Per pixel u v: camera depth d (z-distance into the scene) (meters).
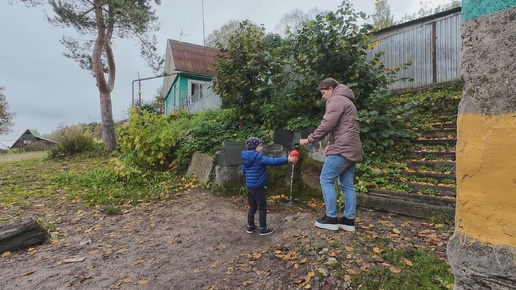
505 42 1.18
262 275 2.62
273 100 6.26
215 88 6.85
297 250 2.92
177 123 9.09
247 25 7.48
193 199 5.12
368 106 5.42
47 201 5.15
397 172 4.58
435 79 8.52
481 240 1.24
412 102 6.42
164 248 3.32
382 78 5.65
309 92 5.88
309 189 5.00
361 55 5.79
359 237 3.04
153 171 6.70
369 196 4.11
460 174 1.33
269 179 5.38
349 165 3.22
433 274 2.32
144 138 6.66
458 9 9.43
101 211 4.63
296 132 5.57
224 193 5.32
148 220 4.22
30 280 2.70
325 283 2.38
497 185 1.19
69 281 2.68
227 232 3.66
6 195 5.50
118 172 6.16
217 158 5.70
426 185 4.09
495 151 1.19
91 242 3.53
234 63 6.51
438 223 3.40
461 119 1.33
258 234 3.51
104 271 2.86
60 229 3.93
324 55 5.57
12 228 3.35
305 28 5.82
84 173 7.27
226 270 2.77
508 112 1.16
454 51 8.20
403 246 2.82
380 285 2.25
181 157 6.58
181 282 2.63
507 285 1.16
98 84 12.30
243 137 6.32
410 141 5.40
